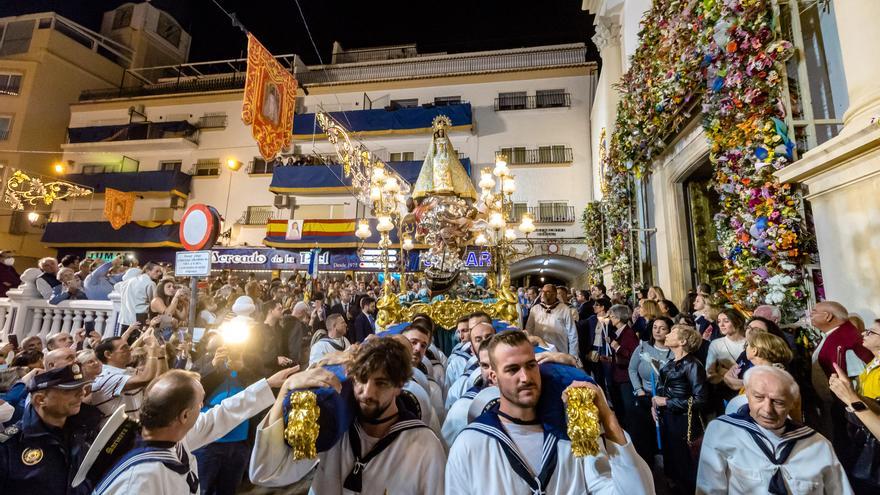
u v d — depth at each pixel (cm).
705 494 211
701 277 718
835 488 189
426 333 322
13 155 2045
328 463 185
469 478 169
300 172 1906
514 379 170
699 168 689
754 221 429
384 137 1944
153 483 162
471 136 1911
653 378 396
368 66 2164
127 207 1864
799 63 431
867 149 301
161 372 305
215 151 2125
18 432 205
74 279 655
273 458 164
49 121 2186
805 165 356
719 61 492
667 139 739
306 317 624
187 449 197
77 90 2302
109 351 318
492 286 545
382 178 545
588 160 1808
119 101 2227
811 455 194
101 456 175
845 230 327
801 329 380
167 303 558
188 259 396
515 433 175
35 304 657
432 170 559
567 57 1989
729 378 322
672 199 760
